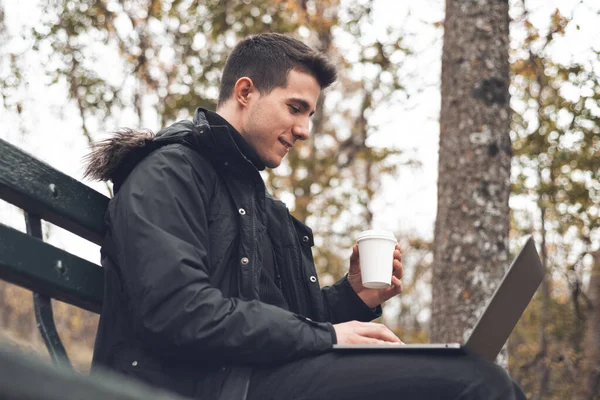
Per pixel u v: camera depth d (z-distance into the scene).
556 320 9.31
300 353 1.88
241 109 2.54
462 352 1.79
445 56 6.01
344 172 11.91
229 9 9.09
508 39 6.00
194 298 1.85
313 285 2.37
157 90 9.33
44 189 1.93
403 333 12.65
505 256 5.55
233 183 2.22
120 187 2.19
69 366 1.90
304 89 2.53
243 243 2.13
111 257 2.00
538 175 8.51
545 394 8.95
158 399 0.73
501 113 5.82
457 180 5.67
